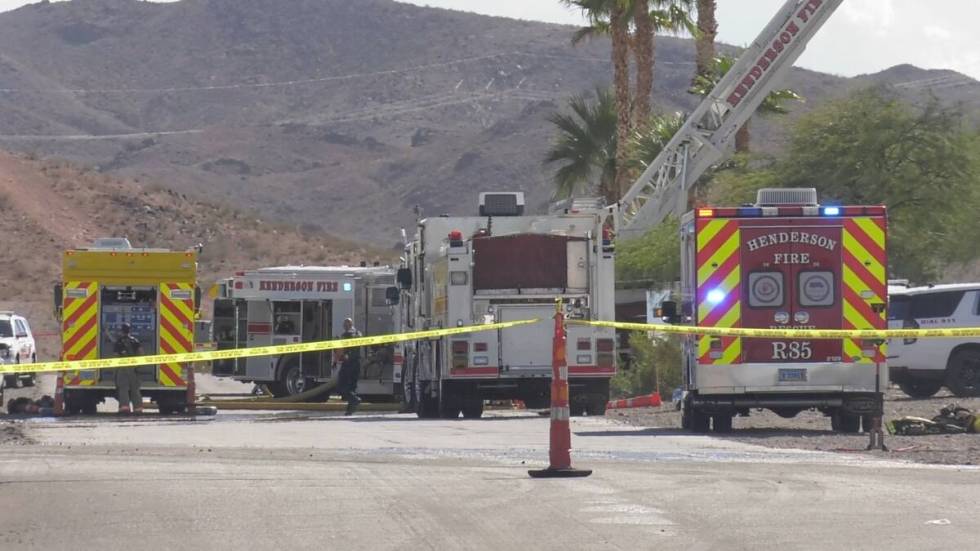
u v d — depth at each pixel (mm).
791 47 95375
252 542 25188
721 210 51375
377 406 77312
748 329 50500
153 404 76625
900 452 41375
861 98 99812
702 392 51000
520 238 65375
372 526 26766
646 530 26156
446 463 38344
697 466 37000
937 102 99438
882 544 24641
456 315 64938
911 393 76312
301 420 65375
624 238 96875
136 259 70938
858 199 98562
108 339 71188
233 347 91500
